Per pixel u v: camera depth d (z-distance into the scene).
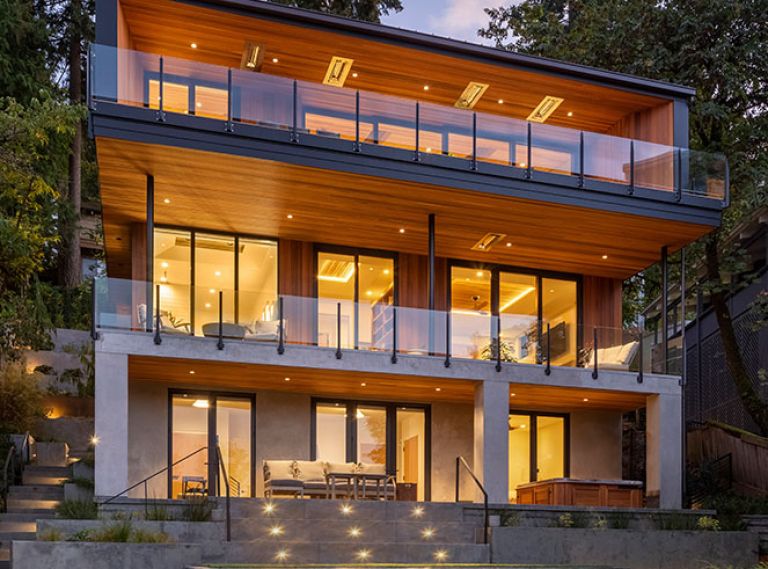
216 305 17.31
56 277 30.31
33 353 23.33
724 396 25.67
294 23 18.23
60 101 21.16
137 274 19.61
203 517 14.82
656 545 16.45
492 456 18.50
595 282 22.80
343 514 15.66
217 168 17.20
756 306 22.62
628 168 19.28
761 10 22.61
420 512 16.27
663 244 20.86
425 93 20.88
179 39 18.73
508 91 20.72
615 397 20.41
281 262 20.47
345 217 19.44
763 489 20.81
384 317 18.36
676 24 23.12
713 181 19.81
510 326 19.19
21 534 14.48
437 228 20.00
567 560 15.73
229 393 19.66
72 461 19.25
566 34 25.69
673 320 29.72
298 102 17.34
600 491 18.92
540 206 18.84
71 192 29.70
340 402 20.34
